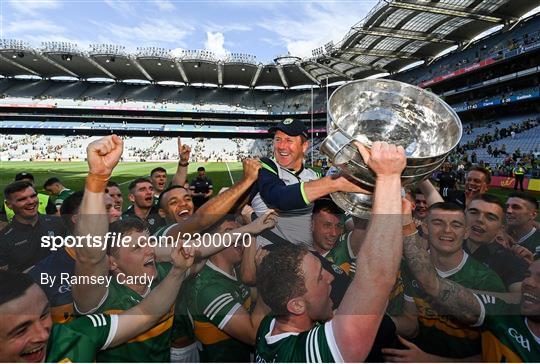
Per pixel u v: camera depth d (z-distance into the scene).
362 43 38.53
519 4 31.05
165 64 49.75
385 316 1.38
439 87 44.00
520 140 28.30
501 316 1.38
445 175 3.92
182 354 1.46
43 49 45.78
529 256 1.45
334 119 1.18
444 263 1.36
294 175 1.64
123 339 1.34
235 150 56.19
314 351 1.14
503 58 33.66
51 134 54.88
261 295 1.33
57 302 1.28
